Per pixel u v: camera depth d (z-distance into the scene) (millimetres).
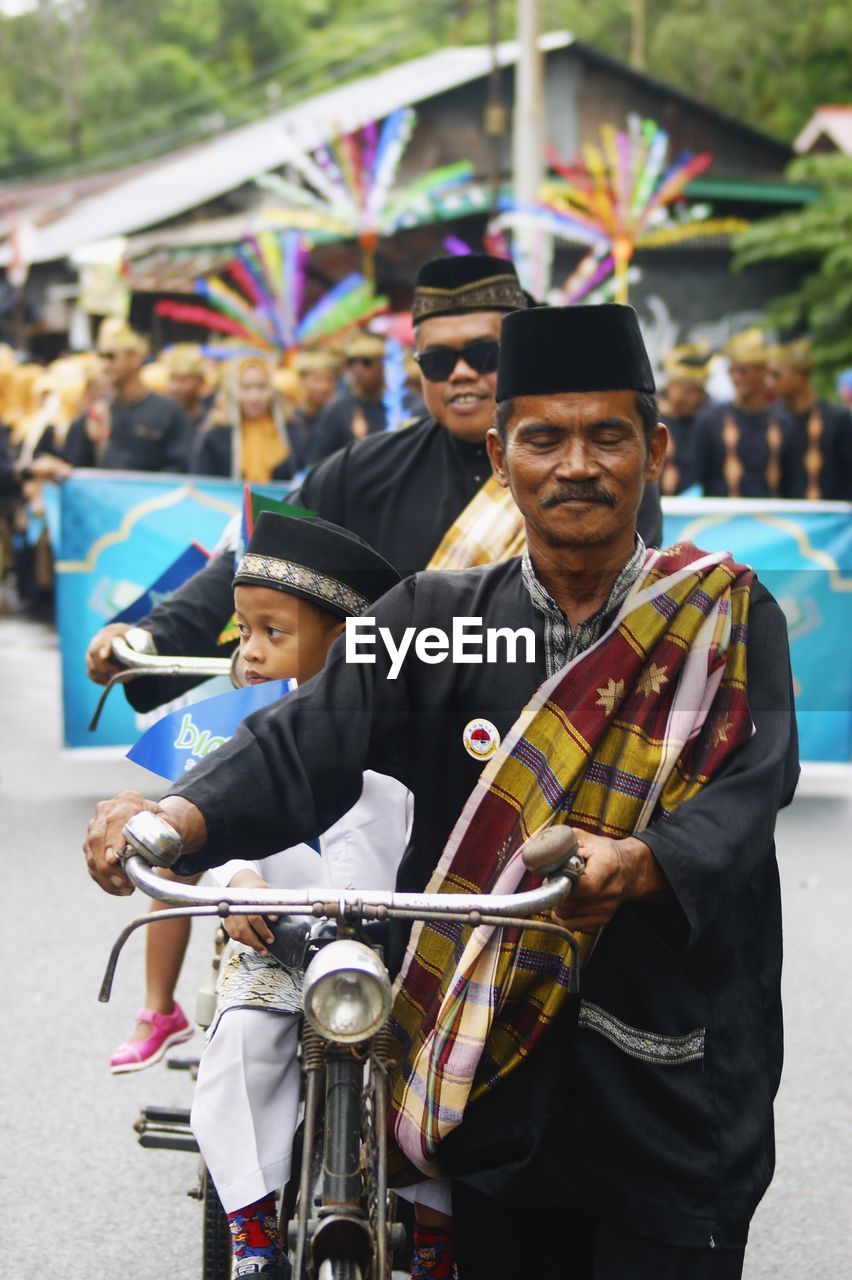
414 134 25906
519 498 2822
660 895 2613
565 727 2742
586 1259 2955
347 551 3197
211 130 39312
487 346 4227
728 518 7777
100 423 13094
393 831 3307
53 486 8938
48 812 8211
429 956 2822
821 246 23438
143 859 2566
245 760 2766
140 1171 4582
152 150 41719
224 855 2746
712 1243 2723
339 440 11312
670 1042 2752
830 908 6770
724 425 11727
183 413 11906
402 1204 3186
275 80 44219
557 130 27031
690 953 2783
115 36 47438
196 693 4703
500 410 2842
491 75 23516
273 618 3191
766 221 24188
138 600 4422
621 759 2725
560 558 2812
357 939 2578
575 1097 2773
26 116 46750
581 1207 2793
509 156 25797
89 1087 5082
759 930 2869
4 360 16266
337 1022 2475
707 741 2752
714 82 37125
